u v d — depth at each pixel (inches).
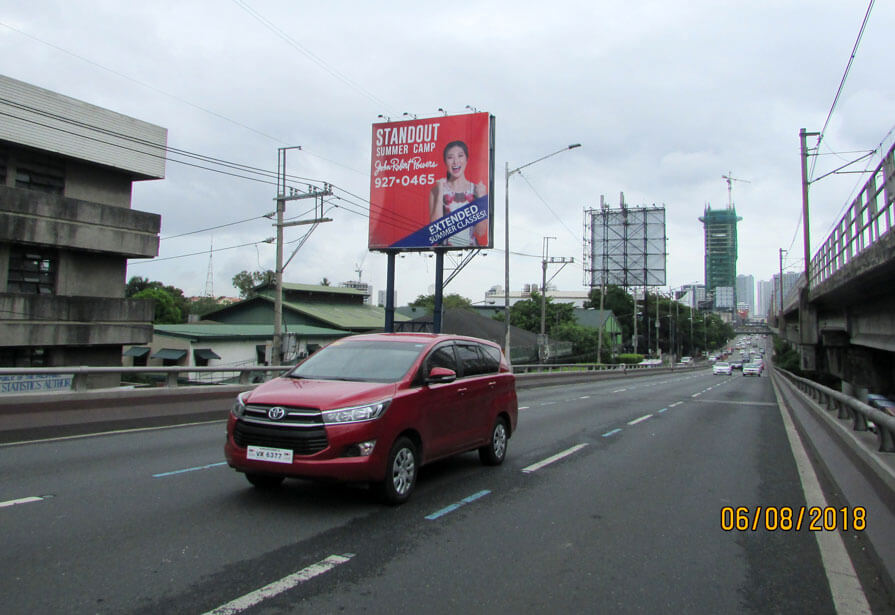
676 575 191.8
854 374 1066.1
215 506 252.1
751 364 2640.3
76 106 1016.2
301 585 173.6
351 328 1728.6
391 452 255.6
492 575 186.5
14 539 204.5
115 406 459.8
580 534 231.6
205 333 1360.7
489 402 350.6
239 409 252.2
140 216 1118.4
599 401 914.7
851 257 661.3
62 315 1015.0
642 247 2810.0
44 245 997.2
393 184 1224.8
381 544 211.6
